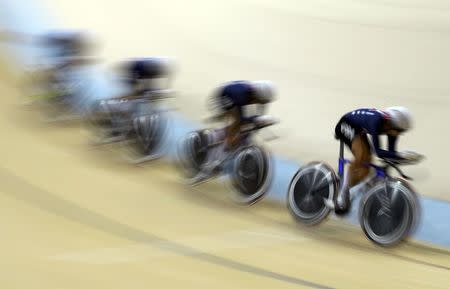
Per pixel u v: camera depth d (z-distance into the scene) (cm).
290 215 1011
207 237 834
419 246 927
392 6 1424
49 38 1478
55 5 2006
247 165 1011
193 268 696
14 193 926
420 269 809
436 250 920
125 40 1780
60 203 907
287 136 1368
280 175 1213
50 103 1428
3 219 791
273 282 680
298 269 739
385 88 1355
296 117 1401
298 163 1288
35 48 1764
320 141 1335
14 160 1118
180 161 1102
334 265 775
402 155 851
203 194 1070
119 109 1202
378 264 806
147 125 1202
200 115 1480
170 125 1413
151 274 661
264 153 1000
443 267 837
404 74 1349
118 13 1889
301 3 1555
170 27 1766
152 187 1068
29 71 1488
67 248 714
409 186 846
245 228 910
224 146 1027
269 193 1122
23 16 1966
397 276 764
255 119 1009
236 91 994
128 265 679
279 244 845
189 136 1084
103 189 1017
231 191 1060
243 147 1020
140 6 1880
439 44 1338
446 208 1099
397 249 892
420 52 1352
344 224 995
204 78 1573
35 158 1150
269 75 1509
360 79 1398
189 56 1653
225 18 1669
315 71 1465
